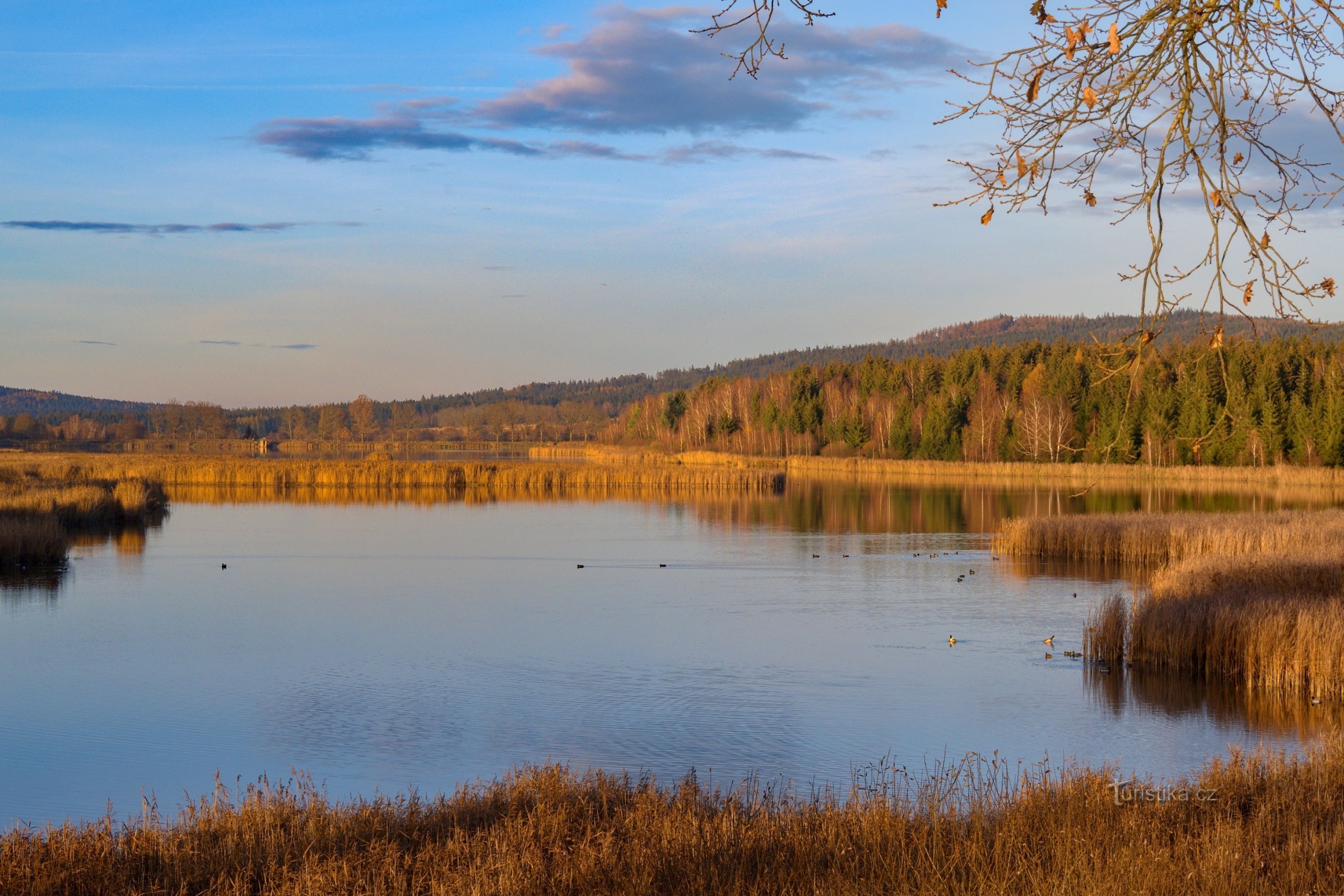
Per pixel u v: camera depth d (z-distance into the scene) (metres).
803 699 20.70
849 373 151.00
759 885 9.60
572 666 23.72
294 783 15.75
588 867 10.09
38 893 10.03
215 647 25.70
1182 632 22.64
